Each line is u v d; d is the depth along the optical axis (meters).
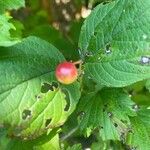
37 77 0.13
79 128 0.15
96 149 0.16
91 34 0.13
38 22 0.23
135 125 0.15
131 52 0.12
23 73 0.12
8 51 0.12
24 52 0.13
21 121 0.12
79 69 0.13
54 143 0.14
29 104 0.12
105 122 0.14
